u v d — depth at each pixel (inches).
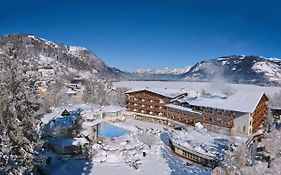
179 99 3725.4
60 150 2272.4
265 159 2156.7
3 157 946.1
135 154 2363.4
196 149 2300.7
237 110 2918.3
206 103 3267.7
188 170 2111.2
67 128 2581.2
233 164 1643.7
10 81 1065.5
